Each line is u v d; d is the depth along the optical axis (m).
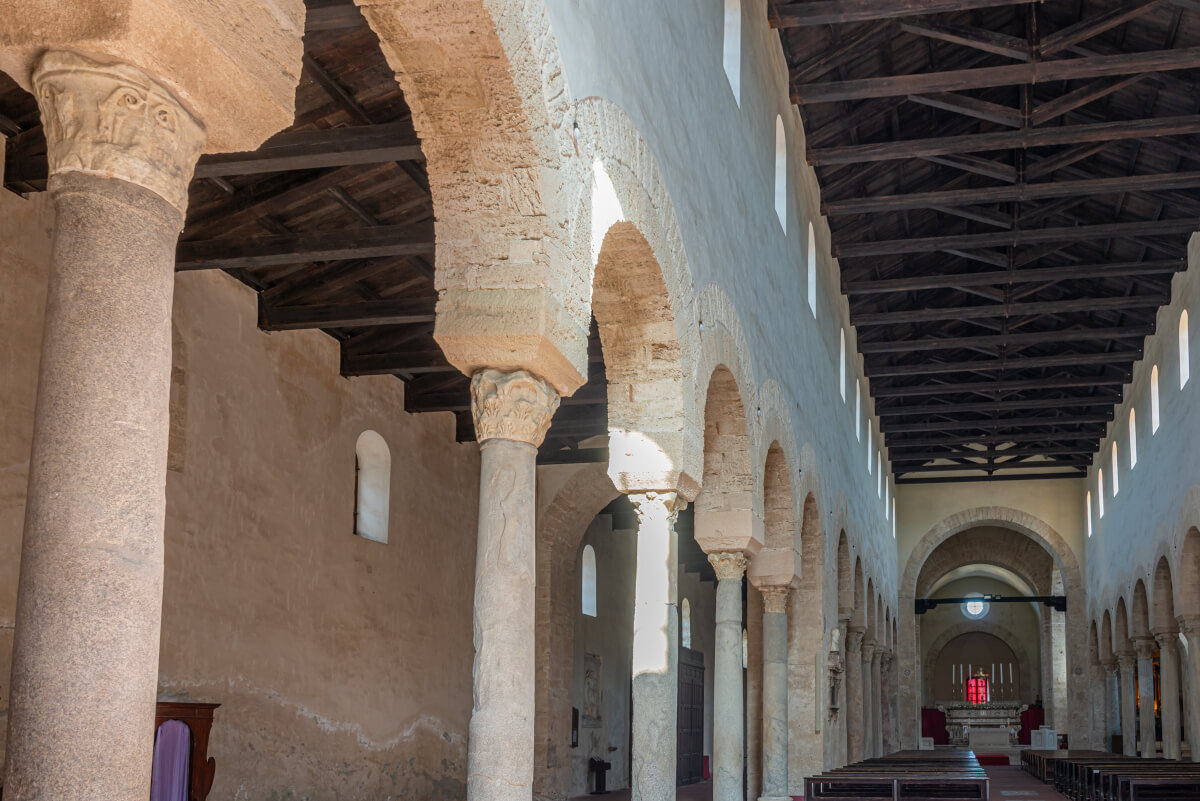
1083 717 40.44
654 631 10.08
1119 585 34.22
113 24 3.99
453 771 18.95
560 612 23.03
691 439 10.57
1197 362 23.34
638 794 9.91
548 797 22.09
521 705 6.68
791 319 18.25
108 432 3.83
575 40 7.79
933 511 42.72
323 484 15.70
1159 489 27.72
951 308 28.19
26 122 10.93
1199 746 24.94
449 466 19.64
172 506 12.66
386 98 11.47
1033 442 38.72
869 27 19.14
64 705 3.64
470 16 6.31
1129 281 27.56
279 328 14.45
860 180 23.73
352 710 16.05
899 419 37.06
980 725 46.94
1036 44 18.12
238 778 13.45
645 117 9.59
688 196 11.13
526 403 7.04
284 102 4.63
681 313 10.45
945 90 18.98
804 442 18.91
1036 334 28.91
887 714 36.53
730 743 12.77
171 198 4.18
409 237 12.16
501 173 7.07
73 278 3.92
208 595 13.15
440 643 18.88
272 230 13.27
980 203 25.05
